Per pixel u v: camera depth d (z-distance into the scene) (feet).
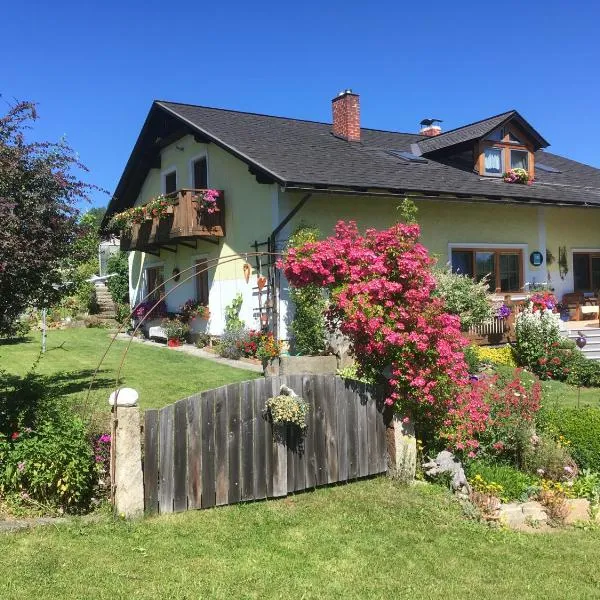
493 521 19.81
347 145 55.98
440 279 43.52
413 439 22.43
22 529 16.30
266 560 15.76
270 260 44.11
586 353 48.37
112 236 63.21
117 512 17.33
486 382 27.48
